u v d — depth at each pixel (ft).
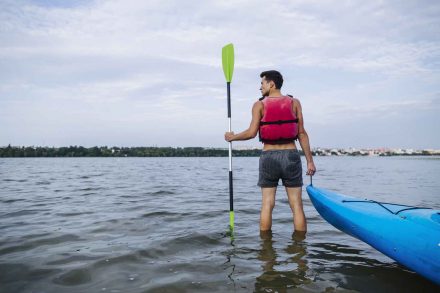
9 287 7.09
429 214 8.12
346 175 47.19
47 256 9.11
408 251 7.63
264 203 11.69
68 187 28.81
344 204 9.92
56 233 11.73
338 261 8.66
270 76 11.41
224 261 8.67
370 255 9.18
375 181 36.42
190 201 20.01
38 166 85.10
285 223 13.35
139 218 14.51
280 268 8.13
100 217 14.74
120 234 11.65
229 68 13.60
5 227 12.73
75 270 8.04
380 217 8.74
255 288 6.95
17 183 33.04
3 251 9.59
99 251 9.57
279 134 11.03
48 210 16.65
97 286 7.11
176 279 7.46
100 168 73.10
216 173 52.65
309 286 7.06
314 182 34.83
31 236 11.28
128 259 8.86
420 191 26.40
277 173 11.31
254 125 11.25
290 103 11.05
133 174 49.39
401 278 7.54
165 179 39.01
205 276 7.63
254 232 11.87
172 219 14.37
